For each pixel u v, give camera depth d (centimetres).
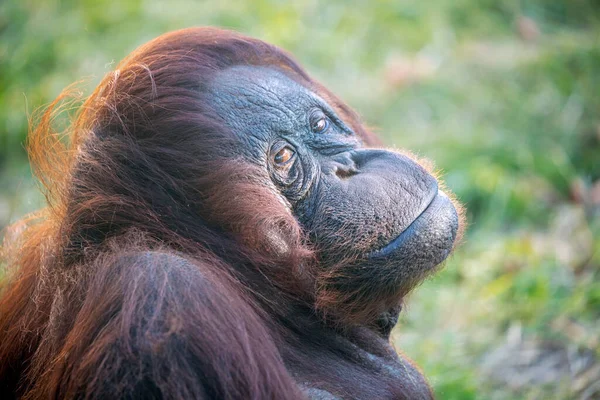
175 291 454
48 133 593
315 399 508
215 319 454
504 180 1098
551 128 1206
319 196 564
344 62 1395
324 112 611
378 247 543
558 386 775
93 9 1568
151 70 562
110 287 469
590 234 992
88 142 552
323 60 1395
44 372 515
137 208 528
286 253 538
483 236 1047
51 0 1614
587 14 1477
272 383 459
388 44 1438
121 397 435
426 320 923
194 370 440
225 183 528
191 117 539
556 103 1245
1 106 1419
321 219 555
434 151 1168
